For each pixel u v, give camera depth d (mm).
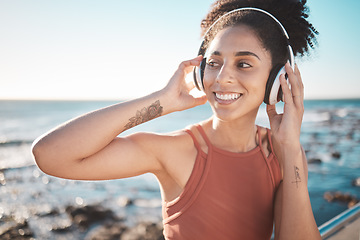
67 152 1168
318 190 12234
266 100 1373
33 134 35750
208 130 1509
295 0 1482
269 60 1324
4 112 73812
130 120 1301
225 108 1310
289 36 1494
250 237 1408
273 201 1519
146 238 9203
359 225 1921
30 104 126875
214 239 1346
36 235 9508
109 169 1281
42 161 1166
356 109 71688
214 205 1360
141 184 14516
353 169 15375
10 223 10211
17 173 17406
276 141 1563
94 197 12773
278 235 1403
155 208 11461
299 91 1421
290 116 1399
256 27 1285
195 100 1521
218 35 1325
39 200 12547
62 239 9344
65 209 11375
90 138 1197
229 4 1476
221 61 1313
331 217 9633
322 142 24281
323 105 93438
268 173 1499
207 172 1382
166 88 1426
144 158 1360
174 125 41812
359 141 24281
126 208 11484
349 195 11117
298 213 1339
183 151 1401
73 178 1245
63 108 94312
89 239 9328
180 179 1374
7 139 32031
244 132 1458
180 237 1361
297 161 1388
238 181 1407
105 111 1276
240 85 1282
